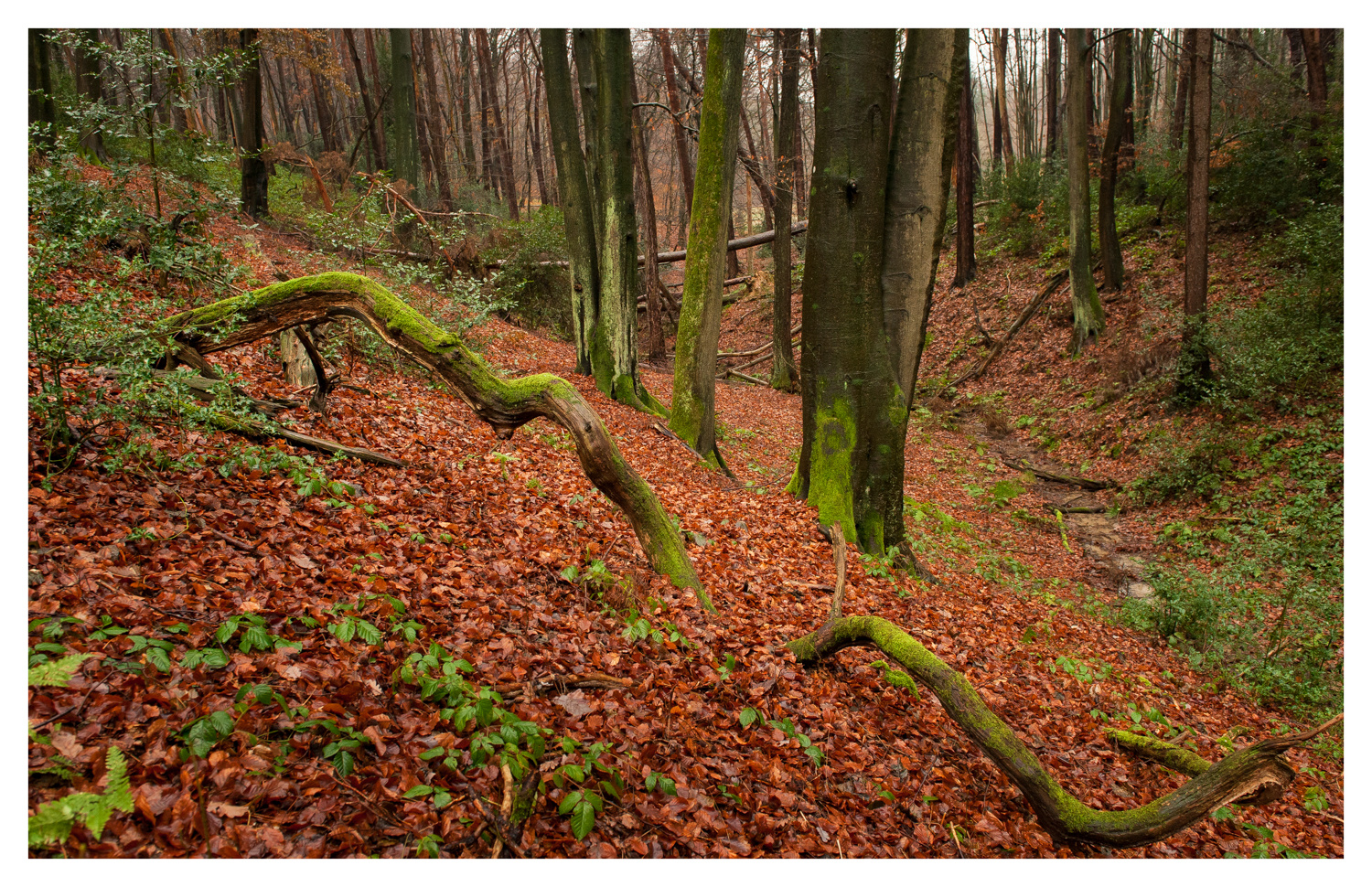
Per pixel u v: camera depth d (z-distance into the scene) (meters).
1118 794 4.48
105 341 3.90
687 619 4.51
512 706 3.14
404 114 21.48
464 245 17.86
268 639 2.86
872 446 7.67
